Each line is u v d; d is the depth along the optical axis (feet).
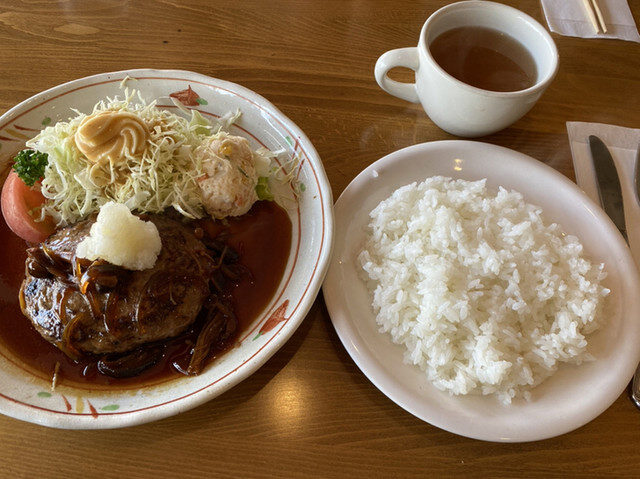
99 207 1.12
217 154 1.13
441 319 0.96
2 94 1.27
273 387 0.94
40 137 1.14
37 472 0.83
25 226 1.10
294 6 1.50
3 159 1.15
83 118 1.12
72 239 1.01
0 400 0.85
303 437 0.89
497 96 1.05
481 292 0.98
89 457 0.85
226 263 1.10
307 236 1.09
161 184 1.15
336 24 1.47
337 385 0.95
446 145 1.19
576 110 1.35
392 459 0.87
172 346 0.99
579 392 0.90
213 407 0.91
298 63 1.39
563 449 0.89
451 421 0.84
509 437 0.83
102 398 0.89
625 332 0.96
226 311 1.02
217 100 1.25
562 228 1.12
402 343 0.98
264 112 1.22
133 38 1.40
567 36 1.48
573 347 0.93
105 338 0.92
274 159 1.20
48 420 0.82
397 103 1.35
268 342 0.91
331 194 1.08
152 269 0.97
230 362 0.93
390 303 0.99
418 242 1.04
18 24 1.40
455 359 0.96
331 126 1.30
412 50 1.17
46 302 0.95
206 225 1.16
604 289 1.00
